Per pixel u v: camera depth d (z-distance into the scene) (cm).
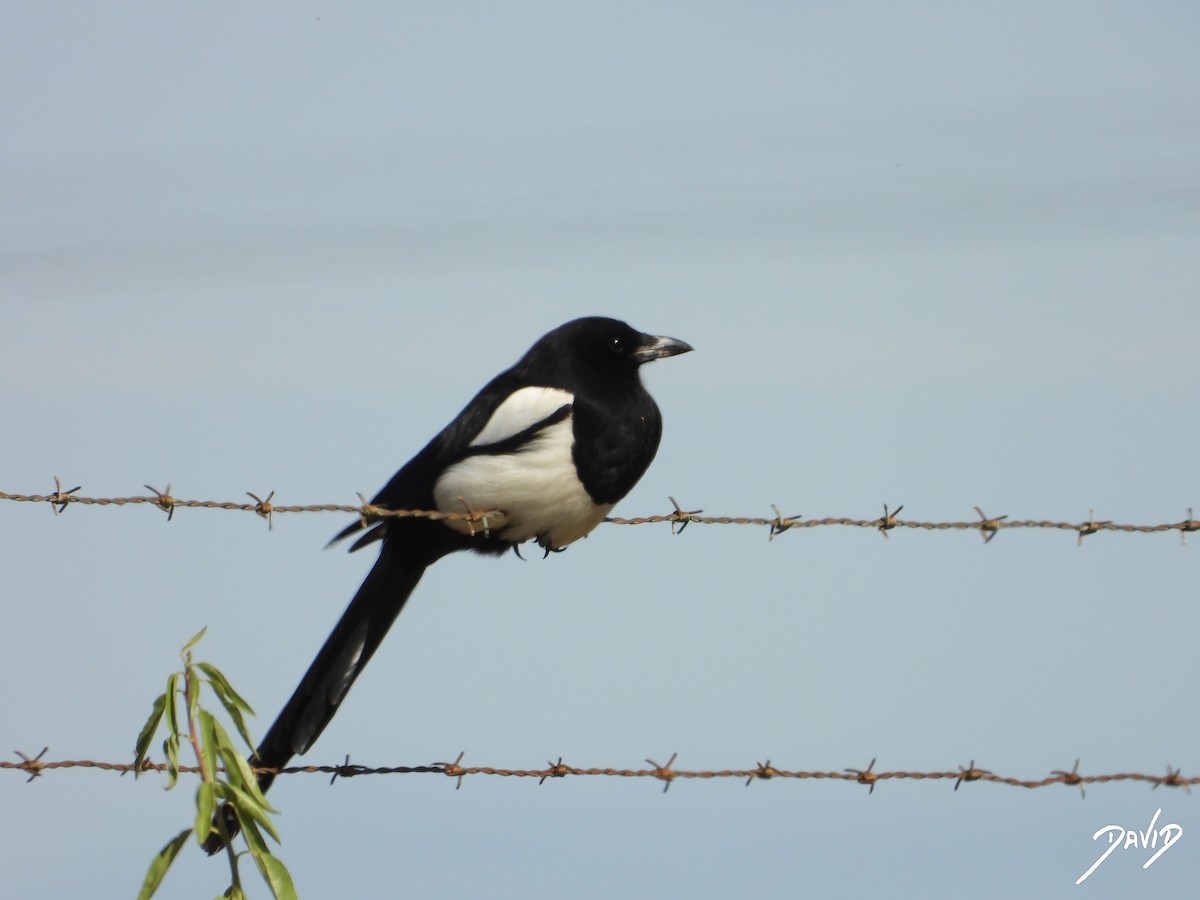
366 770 948
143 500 970
